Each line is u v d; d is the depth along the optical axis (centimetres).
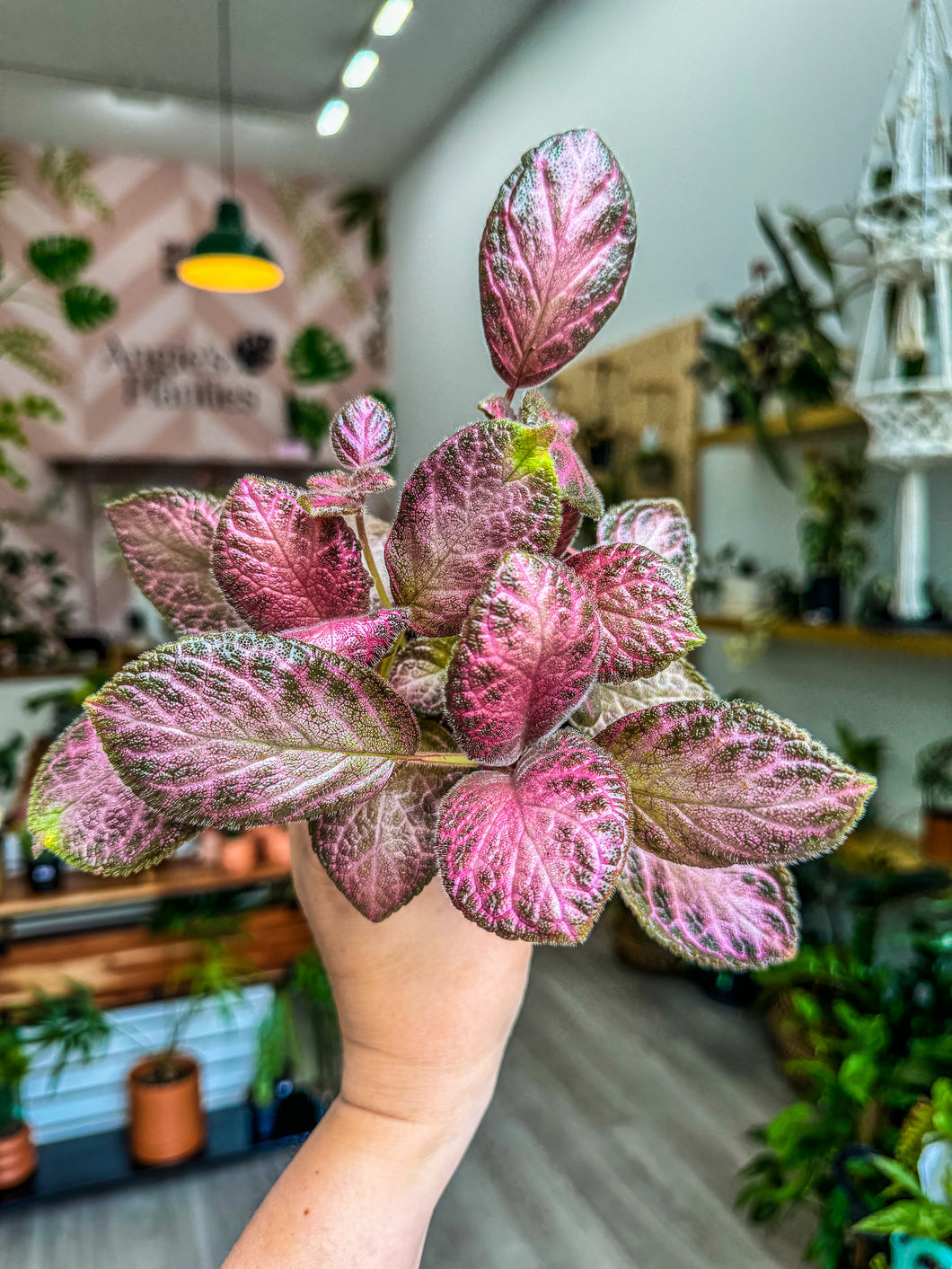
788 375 233
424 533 26
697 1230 200
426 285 552
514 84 433
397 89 474
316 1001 220
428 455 26
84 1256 194
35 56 426
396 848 30
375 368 621
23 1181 208
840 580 253
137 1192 212
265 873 212
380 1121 40
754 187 297
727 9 302
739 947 30
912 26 185
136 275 561
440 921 37
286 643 23
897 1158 141
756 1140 228
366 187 605
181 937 212
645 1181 215
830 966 197
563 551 30
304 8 389
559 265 29
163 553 34
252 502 29
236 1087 240
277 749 24
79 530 553
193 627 34
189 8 386
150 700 23
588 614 23
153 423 572
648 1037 276
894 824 263
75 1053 223
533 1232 200
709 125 315
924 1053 168
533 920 22
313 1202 38
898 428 191
